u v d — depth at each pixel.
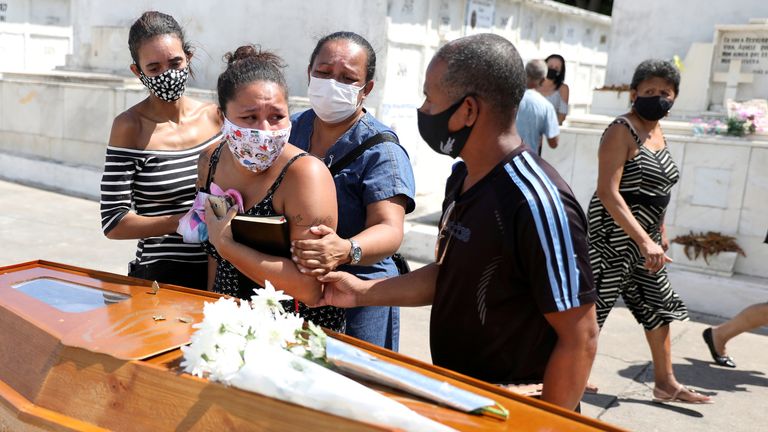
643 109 3.71
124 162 2.75
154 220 2.65
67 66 11.02
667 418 3.87
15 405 1.82
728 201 5.65
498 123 1.82
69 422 1.74
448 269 1.91
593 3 18.59
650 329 4.01
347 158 2.61
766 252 5.55
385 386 1.68
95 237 6.89
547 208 1.72
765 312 4.42
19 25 13.66
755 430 3.76
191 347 1.65
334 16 8.34
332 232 2.16
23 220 7.37
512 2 10.29
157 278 2.79
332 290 2.20
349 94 2.59
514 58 1.80
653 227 3.87
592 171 6.12
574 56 12.75
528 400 1.65
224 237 2.15
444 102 1.81
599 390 4.20
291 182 2.15
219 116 3.01
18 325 2.02
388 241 2.40
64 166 8.82
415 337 4.89
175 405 1.63
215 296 2.28
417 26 8.38
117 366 1.74
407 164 2.64
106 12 10.95
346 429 1.47
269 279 2.11
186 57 2.94
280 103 2.13
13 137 9.58
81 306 2.16
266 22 9.02
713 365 4.66
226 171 2.33
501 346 1.85
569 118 6.59
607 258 3.84
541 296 1.72
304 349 1.73
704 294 5.61
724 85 7.38
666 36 7.78
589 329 1.77
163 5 10.11
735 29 7.17
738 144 5.54
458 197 1.91
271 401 1.54
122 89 8.34
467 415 1.57
